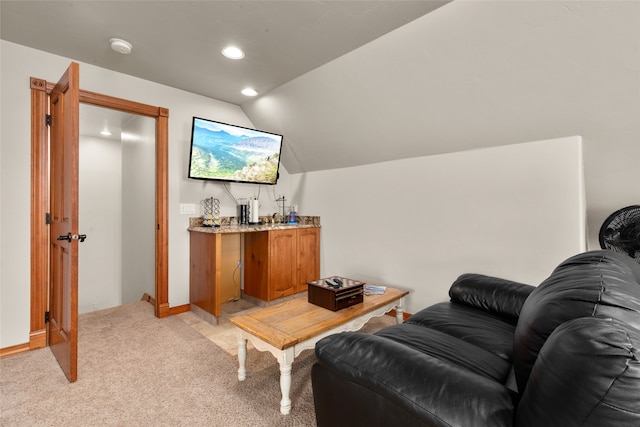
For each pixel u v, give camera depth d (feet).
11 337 7.63
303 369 6.97
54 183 7.74
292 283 11.95
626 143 6.71
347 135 10.64
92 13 6.49
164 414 5.40
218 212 11.75
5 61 7.53
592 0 5.11
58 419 5.26
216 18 6.64
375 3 6.11
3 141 7.50
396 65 7.75
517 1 5.57
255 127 12.90
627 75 5.73
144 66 8.89
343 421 3.80
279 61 8.53
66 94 6.73
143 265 12.43
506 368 4.29
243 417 5.33
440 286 9.37
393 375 3.24
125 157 14.40
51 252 8.00
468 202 8.75
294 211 14.14
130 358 7.39
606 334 2.15
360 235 11.57
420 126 8.90
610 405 1.97
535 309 3.34
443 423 2.74
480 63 6.78
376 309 7.43
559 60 6.04
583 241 7.07
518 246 7.88
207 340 8.46
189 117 10.87
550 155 7.38
